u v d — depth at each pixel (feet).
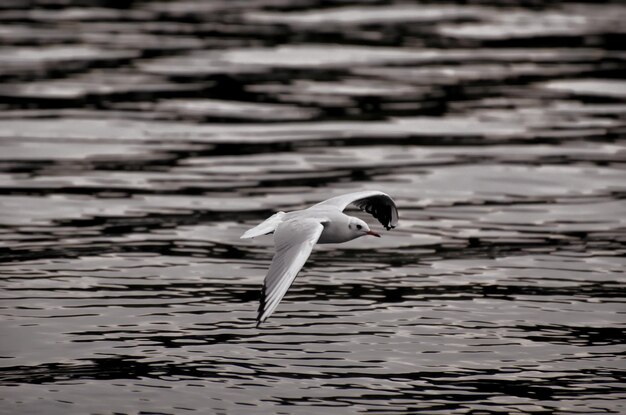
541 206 55.06
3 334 38.68
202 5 112.37
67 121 69.56
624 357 37.58
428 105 75.36
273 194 56.08
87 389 34.37
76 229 50.62
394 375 35.88
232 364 36.55
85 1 114.83
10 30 97.86
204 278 45.01
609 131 69.21
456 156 63.62
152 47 91.61
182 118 70.95
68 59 86.79
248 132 68.08
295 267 26.17
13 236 49.34
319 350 37.88
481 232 51.31
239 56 88.74
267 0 115.96
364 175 59.62
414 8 111.34
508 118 72.23
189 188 57.00
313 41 94.79
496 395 34.40
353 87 79.97
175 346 37.99
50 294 42.68
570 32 100.58
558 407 33.63
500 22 104.73
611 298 43.16
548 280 45.11
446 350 38.06
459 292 43.78
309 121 70.90
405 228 51.93
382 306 42.22
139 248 48.32
